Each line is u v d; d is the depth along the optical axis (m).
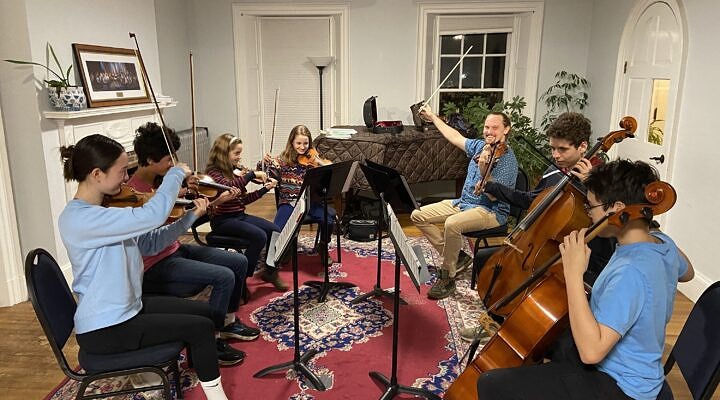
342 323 2.65
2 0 2.72
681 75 3.12
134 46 3.79
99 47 3.34
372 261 3.52
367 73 5.29
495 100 5.43
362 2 5.13
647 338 1.24
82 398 1.65
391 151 4.21
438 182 5.45
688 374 1.36
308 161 3.48
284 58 5.52
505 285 2.17
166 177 1.78
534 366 1.41
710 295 1.37
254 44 5.46
